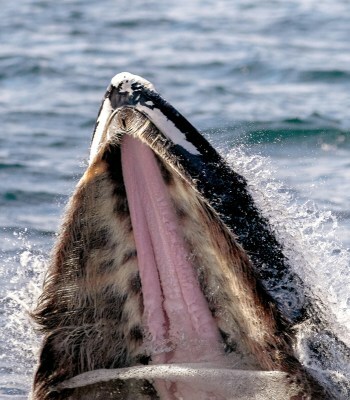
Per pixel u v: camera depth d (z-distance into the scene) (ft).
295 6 414.62
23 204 151.53
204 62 294.66
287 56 298.97
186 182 61.98
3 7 412.36
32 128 211.82
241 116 217.97
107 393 66.59
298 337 64.08
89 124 217.77
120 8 412.36
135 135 61.67
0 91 257.96
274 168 171.83
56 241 66.59
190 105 236.22
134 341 65.98
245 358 64.80
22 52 305.32
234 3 426.51
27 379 90.33
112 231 65.05
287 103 235.20
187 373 64.23
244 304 62.64
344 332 71.51
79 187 64.54
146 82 62.39
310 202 146.82
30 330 96.22
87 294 66.03
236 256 61.36
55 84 266.57
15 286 109.09
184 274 64.13
